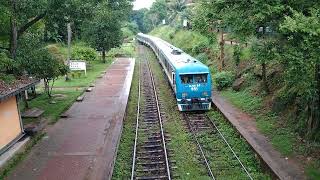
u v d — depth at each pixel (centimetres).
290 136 1600
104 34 4666
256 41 1416
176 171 1370
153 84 3194
